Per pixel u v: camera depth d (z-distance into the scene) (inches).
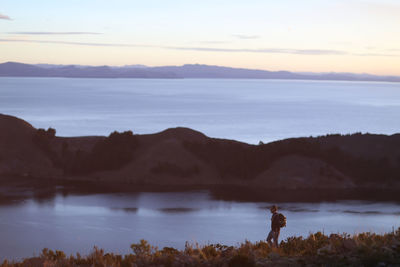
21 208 2118.6
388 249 411.5
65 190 2625.5
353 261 394.3
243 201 2380.7
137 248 467.5
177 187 2802.7
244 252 437.4
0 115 3735.2
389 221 1839.3
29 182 2822.3
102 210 2121.1
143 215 1998.0
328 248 428.8
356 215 2005.4
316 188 2758.4
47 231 1658.5
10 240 1502.2
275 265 402.9
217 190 2709.2
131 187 2775.6
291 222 1830.7
